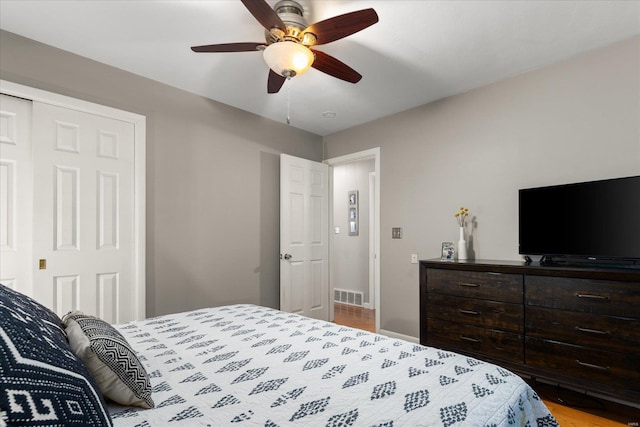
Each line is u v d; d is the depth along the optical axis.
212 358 1.36
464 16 2.00
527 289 2.21
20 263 2.22
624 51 2.25
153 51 2.42
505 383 1.13
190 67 2.65
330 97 3.21
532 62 2.55
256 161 3.64
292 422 0.89
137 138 2.74
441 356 1.37
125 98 2.69
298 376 1.18
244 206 3.50
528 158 2.67
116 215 2.63
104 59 2.53
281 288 3.68
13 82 2.18
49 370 0.63
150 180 2.81
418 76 2.78
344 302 5.55
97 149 2.55
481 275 2.44
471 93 3.04
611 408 2.13
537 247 2.48
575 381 2.00
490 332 2.38
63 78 2.39
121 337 1.14
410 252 3.45
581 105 2.42
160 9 1.96
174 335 1.68
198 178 3.14
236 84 2.95
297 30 1.83
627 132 2.23
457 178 3.11
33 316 0.80
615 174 2.27
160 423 0.89
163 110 2.91
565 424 1.96
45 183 2.31
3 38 2.16
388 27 2.10
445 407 0.97
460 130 3.10
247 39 2.27
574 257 2.29
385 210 3.69
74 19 2.05
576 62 2.45
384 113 3.64
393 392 1.05
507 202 2.79
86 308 2.46
